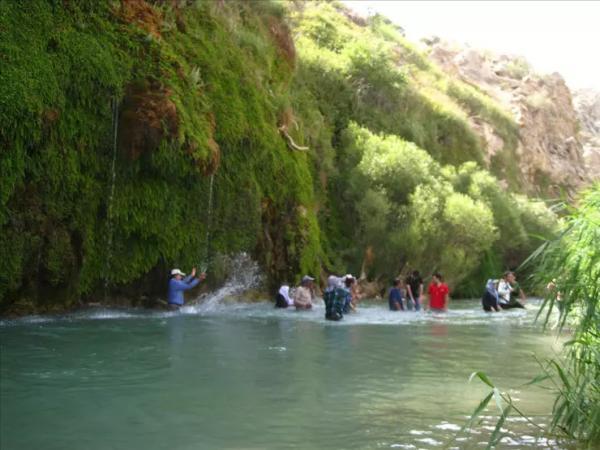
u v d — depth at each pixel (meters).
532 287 6.30
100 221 16.38
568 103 66.69
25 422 6.36
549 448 5.51
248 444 5.72
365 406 7.07
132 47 17.02
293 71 29.45
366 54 36.91
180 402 7.17
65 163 15.20
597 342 5.79
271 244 21.84
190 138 17.28
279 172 22.58
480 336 13.90
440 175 31.48
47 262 14.95
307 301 19.28
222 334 12.97
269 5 28.94
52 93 14.63
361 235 27.38
